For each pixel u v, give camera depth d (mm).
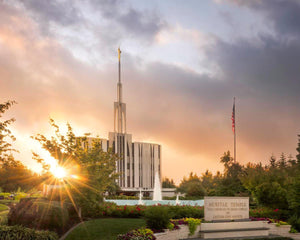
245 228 22188
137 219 22672
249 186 33344
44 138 23344
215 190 55469
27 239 14383
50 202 19672
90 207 22547
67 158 23188
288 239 22031
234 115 57656
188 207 25625
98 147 24875
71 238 16953
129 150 98500
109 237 17328
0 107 15516
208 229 20688
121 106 99500
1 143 15367
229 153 74188
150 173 100875
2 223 17000
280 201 29688
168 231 18438
